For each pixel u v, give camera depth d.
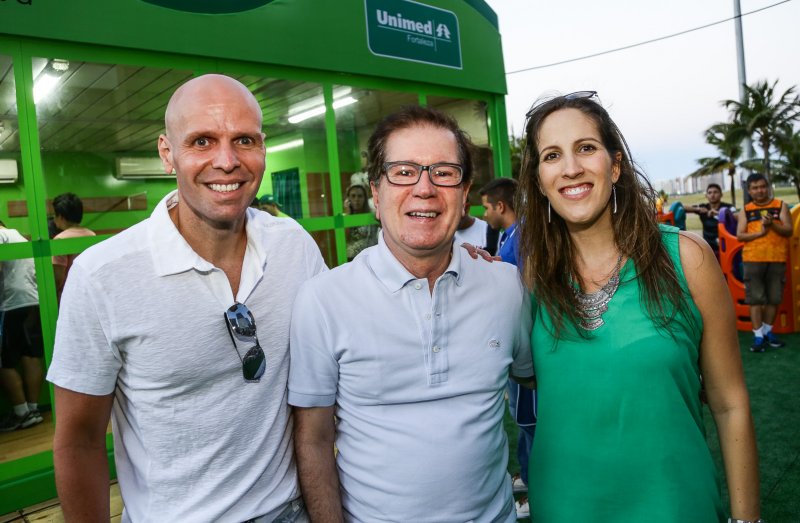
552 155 1.34
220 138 1.20
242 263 1.33
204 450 1.26
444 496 1.25
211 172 1.19
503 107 5.70
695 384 1.28
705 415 3.72
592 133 1.30
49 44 3.04
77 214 3.35
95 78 3.49
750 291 5.17
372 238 4.75
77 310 1.16
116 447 1.34
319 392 1.34
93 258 1.17
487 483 1.31
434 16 4.92
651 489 1.22
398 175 1.28
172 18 3.39
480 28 5.39
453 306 1.31
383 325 1.28
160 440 1.23
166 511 1.25
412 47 4.74
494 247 3.99
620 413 1.24
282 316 1.36
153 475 1.25
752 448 1.27
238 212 1.23
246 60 3.73
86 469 1.22
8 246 3.03
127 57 3.29
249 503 1.30
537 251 1.42
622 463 1.24
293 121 4.57
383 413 1.29
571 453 1.30
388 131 1.31
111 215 4.85
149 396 1.22
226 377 1.27
